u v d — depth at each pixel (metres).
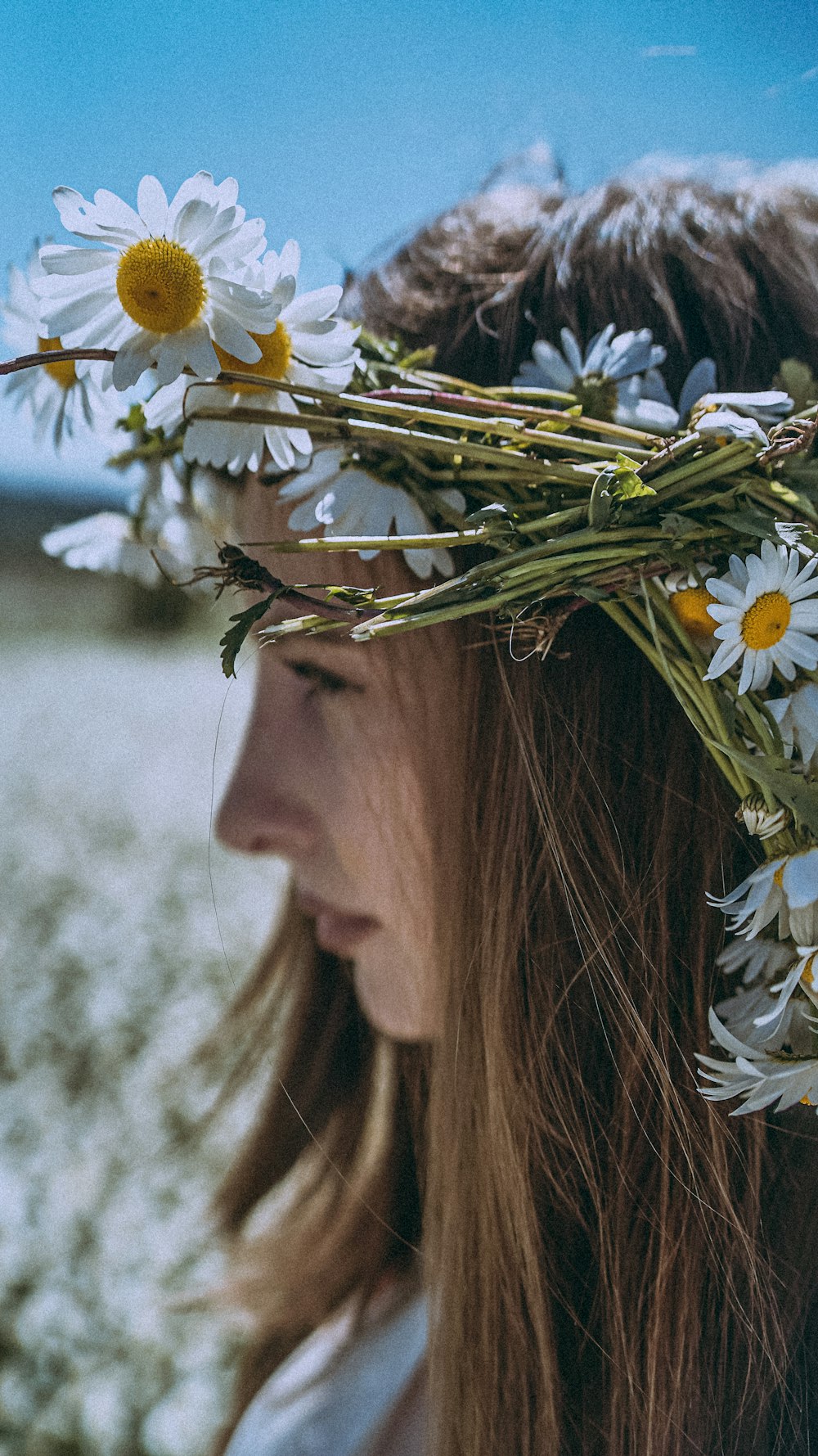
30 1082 1.95
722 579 0.33
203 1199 1.60
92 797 4.17
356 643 0.41
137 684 6.83
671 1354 0.39
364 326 0.43
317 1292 0.64
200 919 2.76
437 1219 0.44
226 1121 1.78
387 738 0.42
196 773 4.70
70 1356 1.32
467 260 0.42
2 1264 1.45
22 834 3.61
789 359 0.38
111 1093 1.91
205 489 0.44
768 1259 0.39
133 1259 1.47
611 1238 0.40
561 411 0.37
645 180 0.43
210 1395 1.25
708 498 0.33
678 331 0.40
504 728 0.40
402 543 0.34
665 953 0.38
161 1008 2.23
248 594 0.43
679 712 0.38
